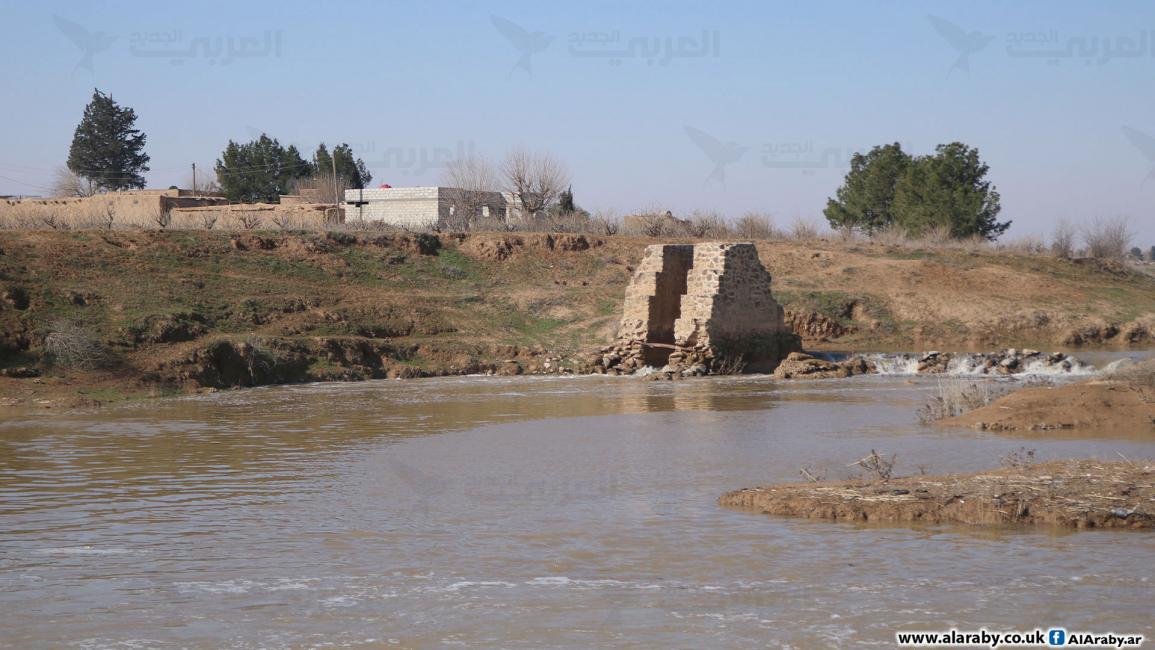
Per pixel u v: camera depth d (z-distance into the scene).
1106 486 12.49
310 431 20.77
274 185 88.38
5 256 34.66
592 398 26.89
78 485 15.01
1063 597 9.07
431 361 35.09
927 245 54.62
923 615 8.70
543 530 11.80
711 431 20.02
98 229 40.22
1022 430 18.80
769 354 35.59
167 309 32.94
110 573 10.27
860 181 76.62
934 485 12.92
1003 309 44.97
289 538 11.61
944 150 70.25
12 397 25.92
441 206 58.38
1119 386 20.72
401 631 8.52
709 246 34.59
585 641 8.24
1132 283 53.06
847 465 15.68
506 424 21.58
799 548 10.77
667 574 9.98
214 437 19.97
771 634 8.33
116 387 27.69
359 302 38.12
